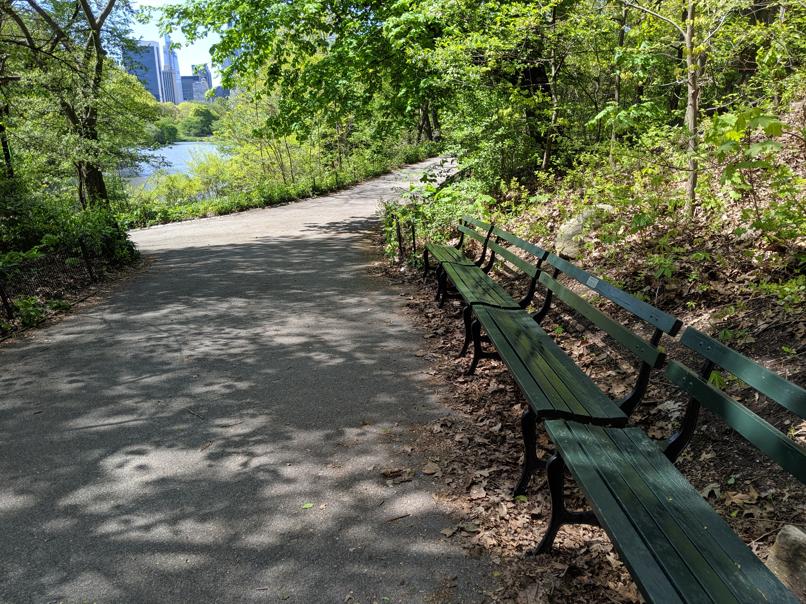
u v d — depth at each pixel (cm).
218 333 625
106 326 670
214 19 1397
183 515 309
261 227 1603
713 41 576
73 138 1716
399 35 1109
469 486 328
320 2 1279
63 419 433
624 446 262
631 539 198
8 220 1225
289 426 407
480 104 988
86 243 959
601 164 868
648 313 310
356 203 2136
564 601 242
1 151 1576
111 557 278
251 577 261
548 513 304
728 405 223
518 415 408
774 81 588
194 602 247
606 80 1180
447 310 669
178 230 1677
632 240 609
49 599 253
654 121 750
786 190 422
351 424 407
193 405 448
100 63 1880
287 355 549
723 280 478
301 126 1475
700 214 588
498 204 969
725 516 273
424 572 261
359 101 1405
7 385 504
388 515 304
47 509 320
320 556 274
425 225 991
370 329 620
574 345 505
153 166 2109
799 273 433
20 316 686
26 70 1593
